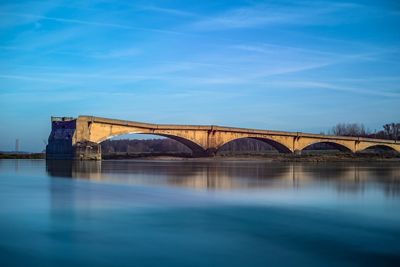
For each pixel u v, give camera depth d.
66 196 43.44
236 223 29.69
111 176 69.75
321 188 50.72
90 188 51.06
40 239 25.09
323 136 191.62
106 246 23.67
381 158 167.00
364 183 57.12
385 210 34.94
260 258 21.67
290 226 28.77
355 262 21.09
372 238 25.56
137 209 35.34
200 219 31.08
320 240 25.08
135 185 54.53
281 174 75.44
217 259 21.50
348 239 25.30
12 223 29.47
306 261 21.23
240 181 60.16
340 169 92.88
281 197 42.72
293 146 184.00
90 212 33.88
